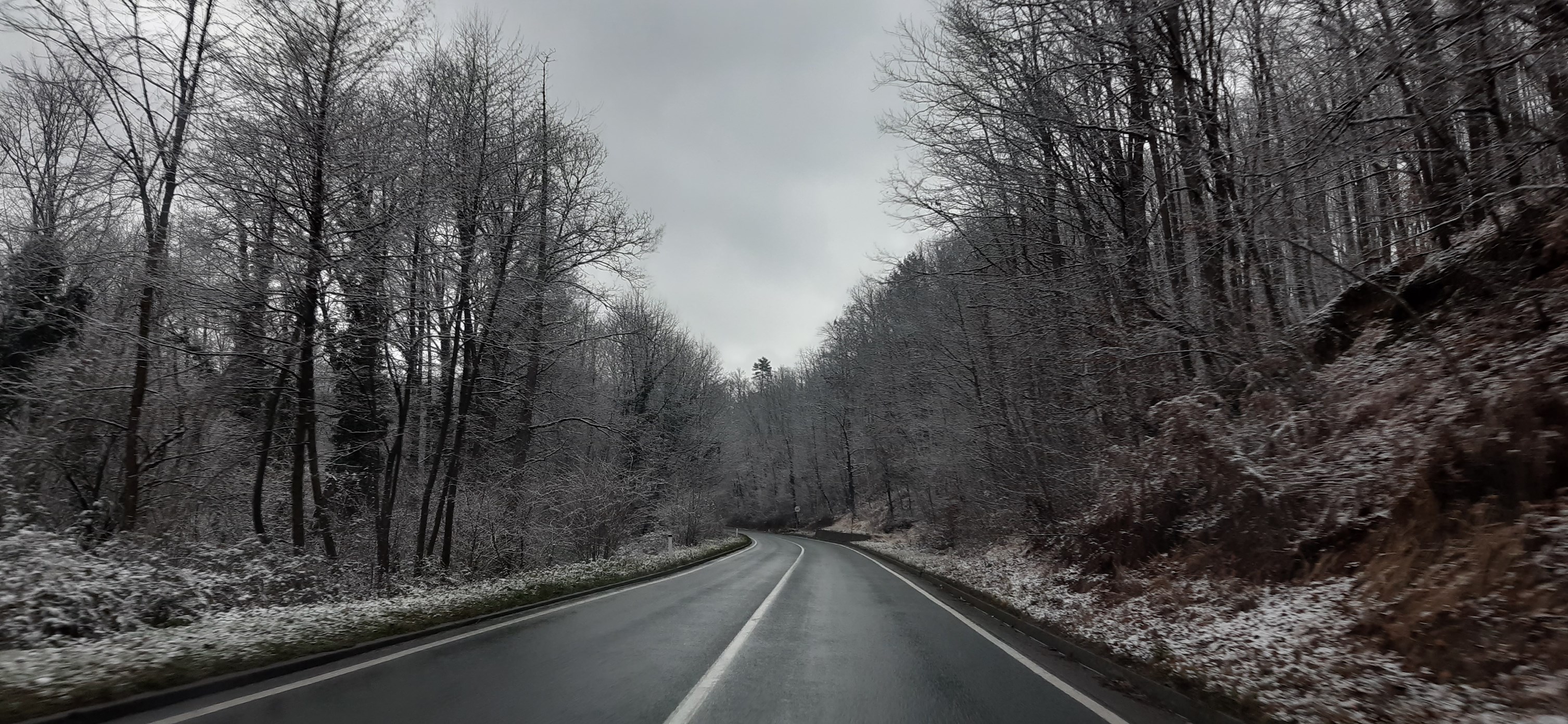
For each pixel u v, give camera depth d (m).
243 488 19.42
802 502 86.75
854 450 68.62
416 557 18.41
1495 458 8.19
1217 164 12.95
